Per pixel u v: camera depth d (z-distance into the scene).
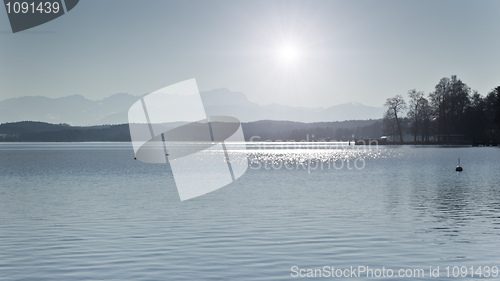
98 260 16.77
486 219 25.03
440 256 17.38
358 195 35.78
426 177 53.31
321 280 14.57
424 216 25.92
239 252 17.88
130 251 18.05
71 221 24.58
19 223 24.05
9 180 50.62
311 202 31.75
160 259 16.89
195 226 23.06
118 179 51.69
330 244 19.19
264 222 24.09
